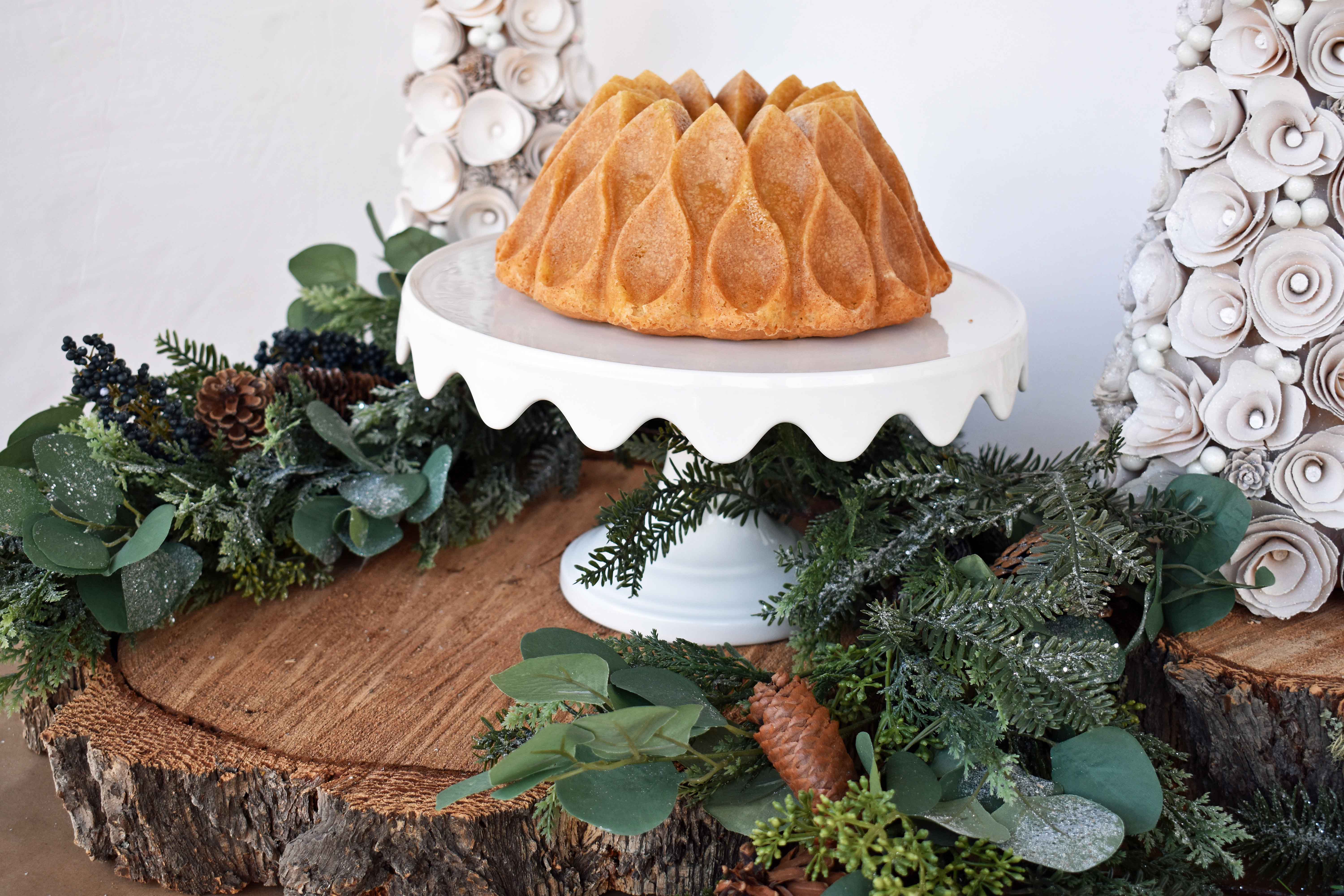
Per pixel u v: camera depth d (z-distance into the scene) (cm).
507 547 118
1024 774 93
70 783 99
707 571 108
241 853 98
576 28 126
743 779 94
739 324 97
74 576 104
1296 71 99
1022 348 102
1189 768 102
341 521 113
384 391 116
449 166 126
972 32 125
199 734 98
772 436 109
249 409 112
